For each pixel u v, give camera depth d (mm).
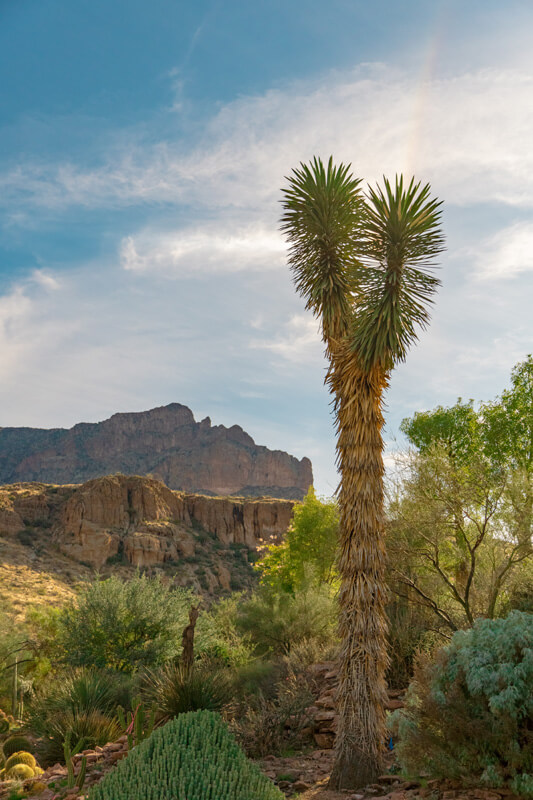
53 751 10742
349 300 10594
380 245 9852
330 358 10469
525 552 13273
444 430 25156
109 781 4293
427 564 14430
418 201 9688
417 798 6395
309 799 7605
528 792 5715
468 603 13219
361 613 8984
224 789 4160
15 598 53844
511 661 6320
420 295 9656
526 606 12219
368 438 9594
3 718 18516
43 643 29031
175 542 106375
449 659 6863
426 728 6777
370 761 8188
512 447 23188
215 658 17016
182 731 4762
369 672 8703
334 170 10711
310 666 13781
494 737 6105
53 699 12766
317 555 30625
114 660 19828
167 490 121750
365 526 9266
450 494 14000
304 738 10594
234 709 11367
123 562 94562
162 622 20672
